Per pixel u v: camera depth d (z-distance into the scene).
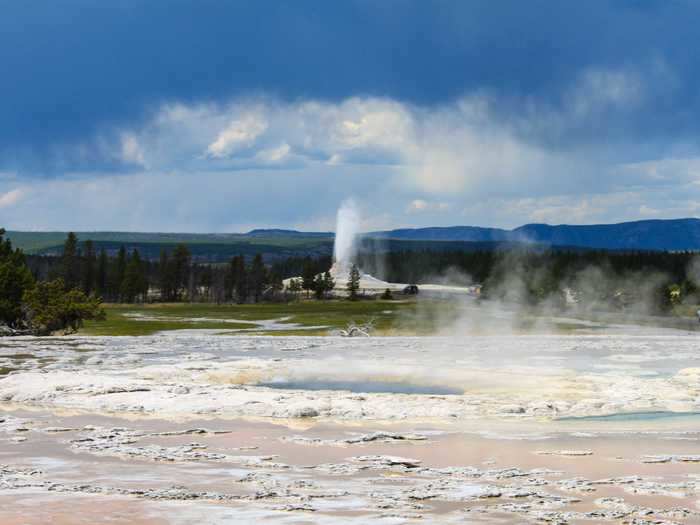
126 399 87.69
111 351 169.38
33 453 60.53
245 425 74.31
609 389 97.88
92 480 51.12
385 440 66.38
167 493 47.06
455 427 73.19
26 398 90.62
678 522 41.53
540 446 63.84
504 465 56.66
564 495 47.41
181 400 86.69
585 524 41.12
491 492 47.59
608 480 51.25
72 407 85.38
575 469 55.25
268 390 95.88
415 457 59.62
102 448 62.41
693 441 66.19
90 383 98.31
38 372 117.19
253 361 132.75
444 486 49.53
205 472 53.84
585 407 84.44
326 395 90.69
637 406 85.50
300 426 73.88
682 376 110.62
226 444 64.88
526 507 44.31
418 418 78.56
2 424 74.06
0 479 51.19
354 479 51.81
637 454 60.62
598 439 67.12
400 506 44.47
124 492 47.34
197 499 45.94
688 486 49.38
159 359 148.12
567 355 159.00
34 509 42.91
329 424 75.00
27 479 51.25
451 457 59.66
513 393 95.00
